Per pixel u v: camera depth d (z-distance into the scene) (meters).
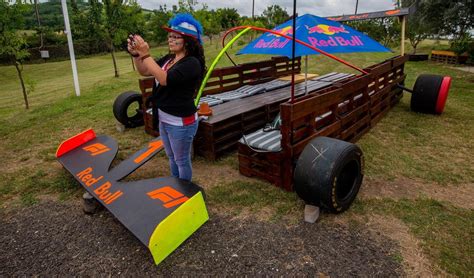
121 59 25.72
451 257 2.21
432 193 3.07
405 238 2.41
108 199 2.64
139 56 2.27
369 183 3.27
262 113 4.62
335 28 3.74
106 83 10.05
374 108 4.79
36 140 4.88
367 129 4.66
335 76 6.88
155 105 2.51
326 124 3.59
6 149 4.54
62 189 3.34
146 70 2.51
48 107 6.99
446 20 11.80
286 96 5.20
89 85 10.33
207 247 2.38
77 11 19.62
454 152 3.99
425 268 2.12
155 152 3.33
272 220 2.69
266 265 2.19
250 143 3.31
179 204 2.45
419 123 5.05
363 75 4.23
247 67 6.20
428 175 3.42
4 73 19.17
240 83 6.12
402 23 5.82
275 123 3.70
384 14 5.78
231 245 2.39
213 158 3.89
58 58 27.52
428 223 2.59
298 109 2.88
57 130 5.30
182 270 2.17
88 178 3.04
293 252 2.30
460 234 2.45
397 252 2.27
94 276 2.17
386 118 5.34
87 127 5.40
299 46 3.29
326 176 2.43
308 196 2.54
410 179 3.35
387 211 2.77
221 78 5.70
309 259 2.23
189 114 2.49
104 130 5.21
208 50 21.36
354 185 2.83
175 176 3.04
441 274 2.06
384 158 3.84
